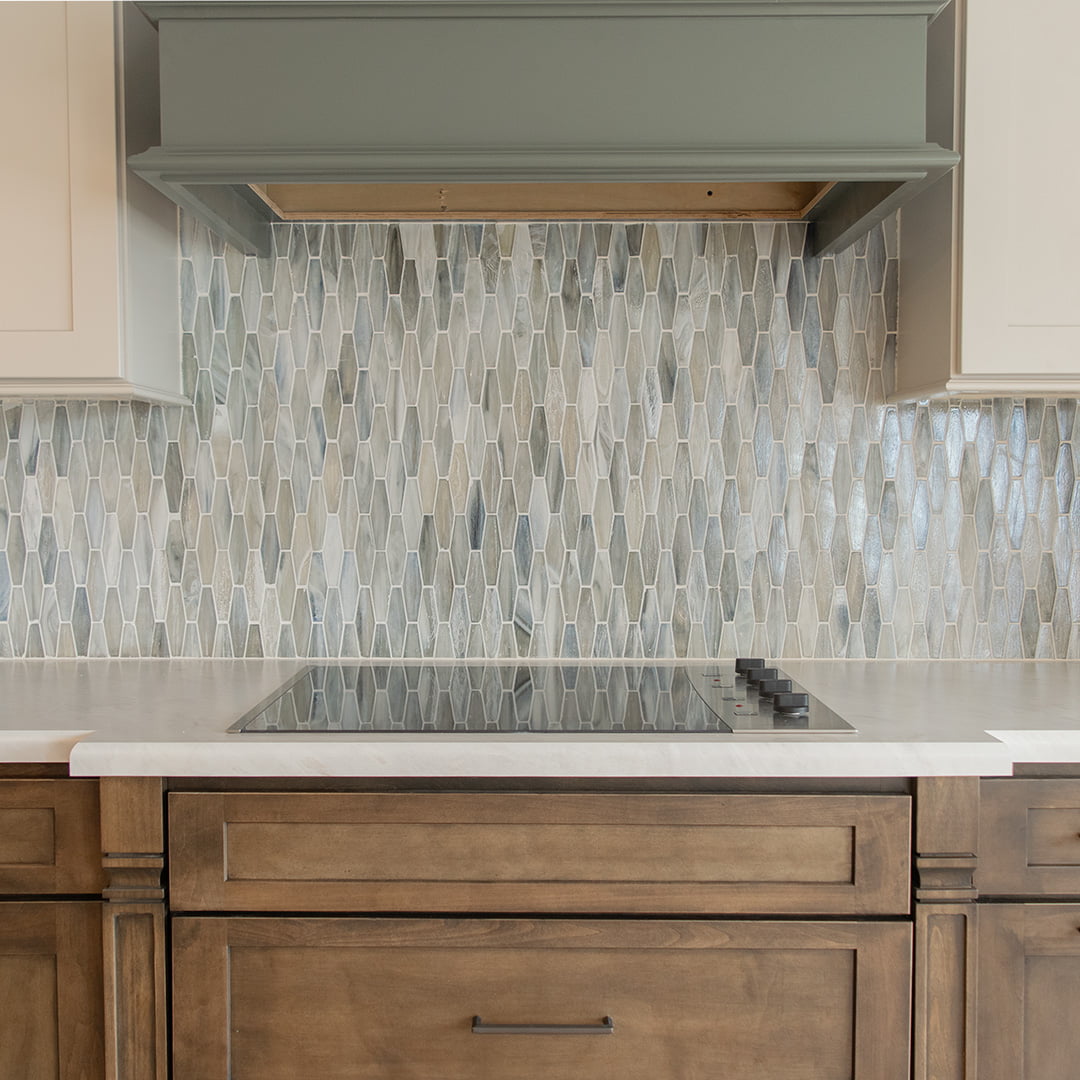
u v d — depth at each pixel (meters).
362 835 1.18
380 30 1.27
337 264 1.74
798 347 1.76
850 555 1.78
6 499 1.77
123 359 1.46
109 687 1.53
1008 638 1.78
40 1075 1.23
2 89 1.43
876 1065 1.18
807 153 1.27
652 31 1.27
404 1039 1.19
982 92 1.42
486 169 1.30
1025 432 1.77
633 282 1.75
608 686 1.53
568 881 1.18
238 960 1.19
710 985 1.19
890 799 1.18
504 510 1.77
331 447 1.76
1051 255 1.43
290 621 1.78
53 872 1.22
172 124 1.28
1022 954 1.21
